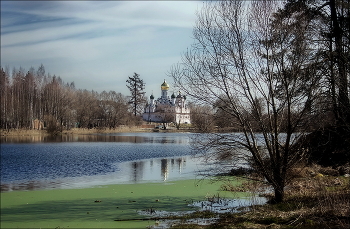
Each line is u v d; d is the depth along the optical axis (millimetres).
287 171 14680
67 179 23594
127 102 126375
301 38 13750
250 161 13898
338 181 16688
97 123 106500
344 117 17094
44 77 100938
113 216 13797
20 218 13734
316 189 14805
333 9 21000
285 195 15023
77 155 39344
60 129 83938
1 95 85625
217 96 13875
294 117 13781
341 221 11336
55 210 14867
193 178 22875
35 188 20125
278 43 13609
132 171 27141
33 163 32250
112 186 20312
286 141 13594
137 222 12969
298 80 13562
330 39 18359
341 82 16094
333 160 20453
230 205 15000
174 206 15211
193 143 14414
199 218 13094
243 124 13602
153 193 18016
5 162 32844
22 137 68812
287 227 11367
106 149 47031
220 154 14148
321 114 14461
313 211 12180
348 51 17953
